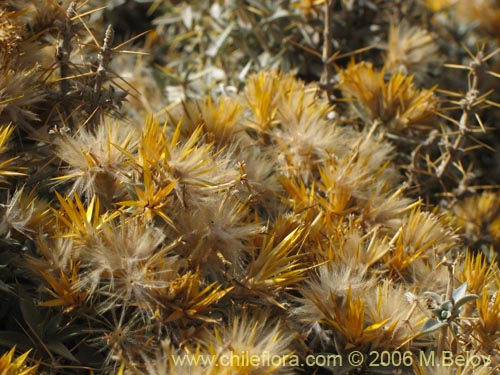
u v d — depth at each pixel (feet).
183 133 1.31
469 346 1.21
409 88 1.50
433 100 1.51
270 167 1.28
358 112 1.51
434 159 1.57
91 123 1.26
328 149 1.34
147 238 1.08
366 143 1.38
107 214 1.13
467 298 1.10
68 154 1.15
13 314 1.14
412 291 1.21
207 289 1.08
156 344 1.09
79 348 1.11
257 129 1.38
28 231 1.14
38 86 1.26
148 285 1.07
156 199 1.11
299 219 1.22
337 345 1.14
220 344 1.05
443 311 1.11
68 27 1.26
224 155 1.27
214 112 1.31
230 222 1.12
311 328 1.15
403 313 1.14
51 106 1.27
